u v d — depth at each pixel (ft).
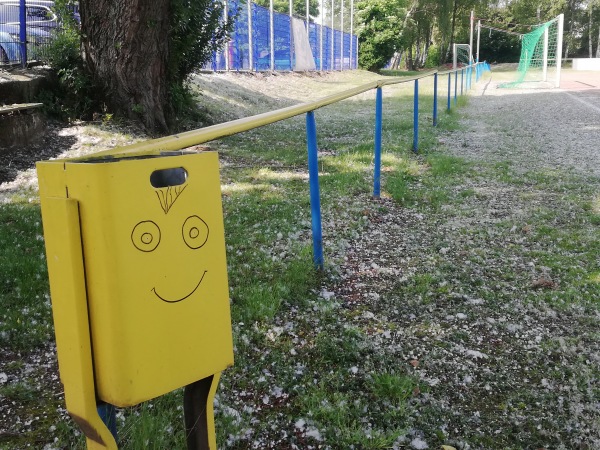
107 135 29.43
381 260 15.03
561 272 14.29
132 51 31.09
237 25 72.38
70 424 7.95
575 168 27.45
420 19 200.64
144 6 30.40
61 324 4.54
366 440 7.78
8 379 9.12
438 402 8.82
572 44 262.26
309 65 104.12
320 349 10.08
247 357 9.78
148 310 4.53
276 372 9.39
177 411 8.04
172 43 33.65
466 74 88.07
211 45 38.78
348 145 33.68
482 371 9.75
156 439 7.14
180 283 4.74
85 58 31.63
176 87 34.76
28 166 24.12
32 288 12.13
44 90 30.73
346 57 134.92
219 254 5.04
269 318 11.10
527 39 130.93
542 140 36.96
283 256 14.60
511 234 17.40
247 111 49.65
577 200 21.16
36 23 37.11
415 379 9.39
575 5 253.24
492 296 12.81
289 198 20.57
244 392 8.83
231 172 25.21
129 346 4.43
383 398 8.80
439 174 25.79
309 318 11.35
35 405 8.45
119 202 4.26
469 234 17.40
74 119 30.96
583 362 10.05
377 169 20.86
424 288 13.09
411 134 38.01
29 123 26.55
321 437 7.85
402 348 10.45
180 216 4.68
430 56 220.43
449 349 10.46
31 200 19.40
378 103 20.11
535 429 8.23
